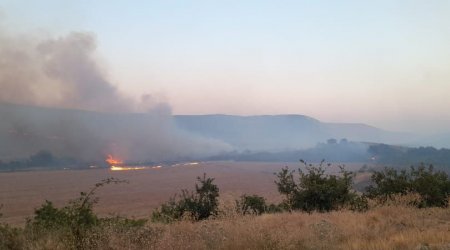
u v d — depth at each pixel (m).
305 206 21.77
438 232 10.53
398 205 19.05
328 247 8.89
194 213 20.55
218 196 21.75
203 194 21.69
